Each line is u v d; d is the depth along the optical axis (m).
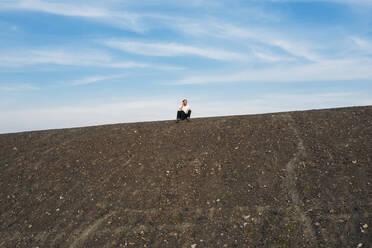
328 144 9.41
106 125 14.44
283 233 6.23
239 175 8.50
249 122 12.04
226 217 6.94
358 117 11.12
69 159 10.45
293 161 8.79
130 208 7.67
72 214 7.69
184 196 7.92
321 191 7.33
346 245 5.70
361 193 7.00
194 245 6.24
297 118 11.91
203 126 12.27
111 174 9.30
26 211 7.99
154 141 11.23
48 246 6.70
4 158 10.91
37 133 13.71
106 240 6.66
